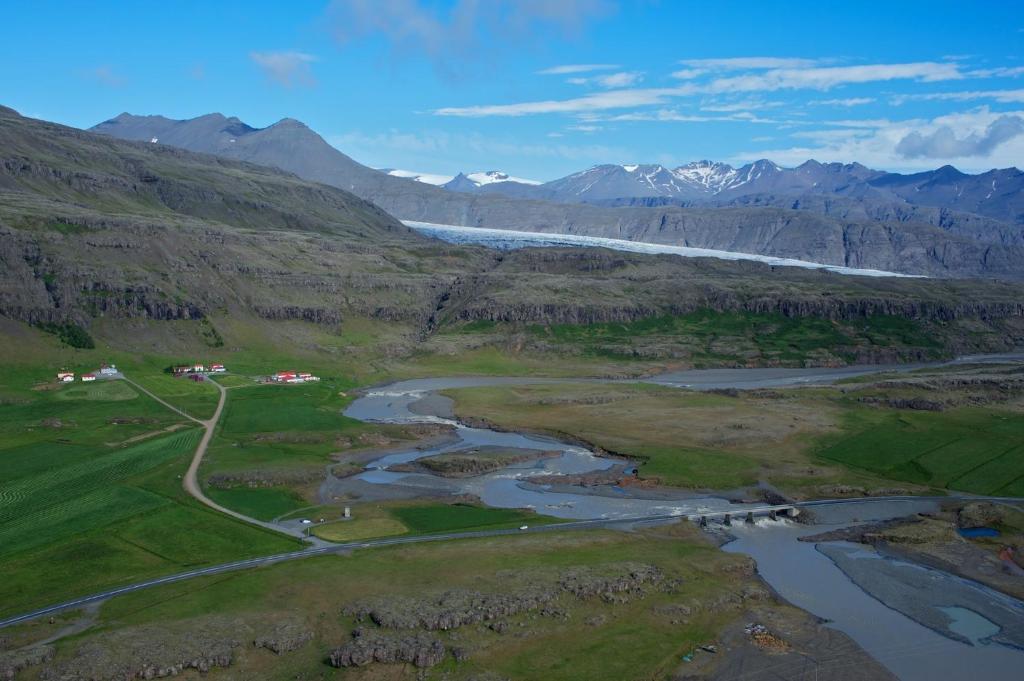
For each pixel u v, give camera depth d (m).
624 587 136.88
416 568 143.38
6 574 138.12
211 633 118.50
